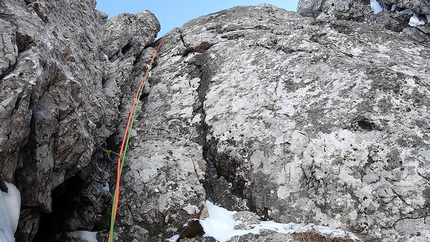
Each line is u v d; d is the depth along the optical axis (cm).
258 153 451
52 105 321
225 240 373
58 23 416
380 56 568
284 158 437
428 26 681
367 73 487
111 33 680
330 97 481
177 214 411
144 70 675
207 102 560
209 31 730
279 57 578
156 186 438
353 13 763
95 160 477
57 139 326
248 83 554
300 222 389
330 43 609
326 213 387
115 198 416
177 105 584
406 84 463
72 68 391
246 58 607
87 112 402
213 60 643
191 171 463
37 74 288
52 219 429
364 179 397
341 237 350
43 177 312
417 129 421
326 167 414
